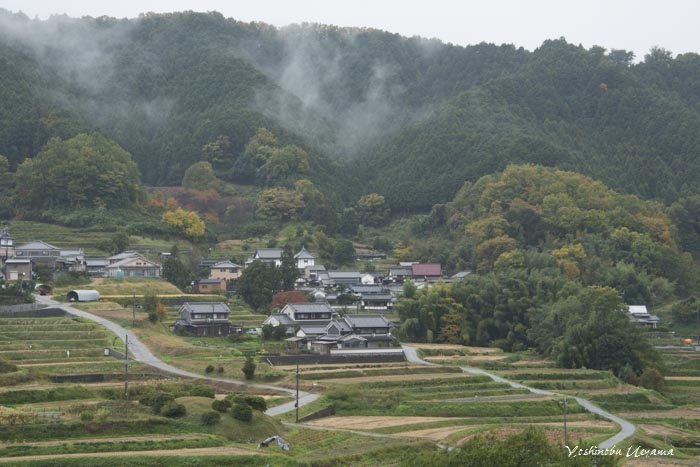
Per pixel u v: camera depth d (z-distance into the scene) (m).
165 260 167.38
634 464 75.00
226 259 180.00
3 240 163.50
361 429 82.81
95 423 71.44
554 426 89.81
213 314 132.88
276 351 121.81
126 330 121.44
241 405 77.69
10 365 93.94
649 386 119.44
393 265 198.12
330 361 117.75
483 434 79.69
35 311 125.38
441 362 122.12
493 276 153.12
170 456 65.12
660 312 167.25
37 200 194.75
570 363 124.56
